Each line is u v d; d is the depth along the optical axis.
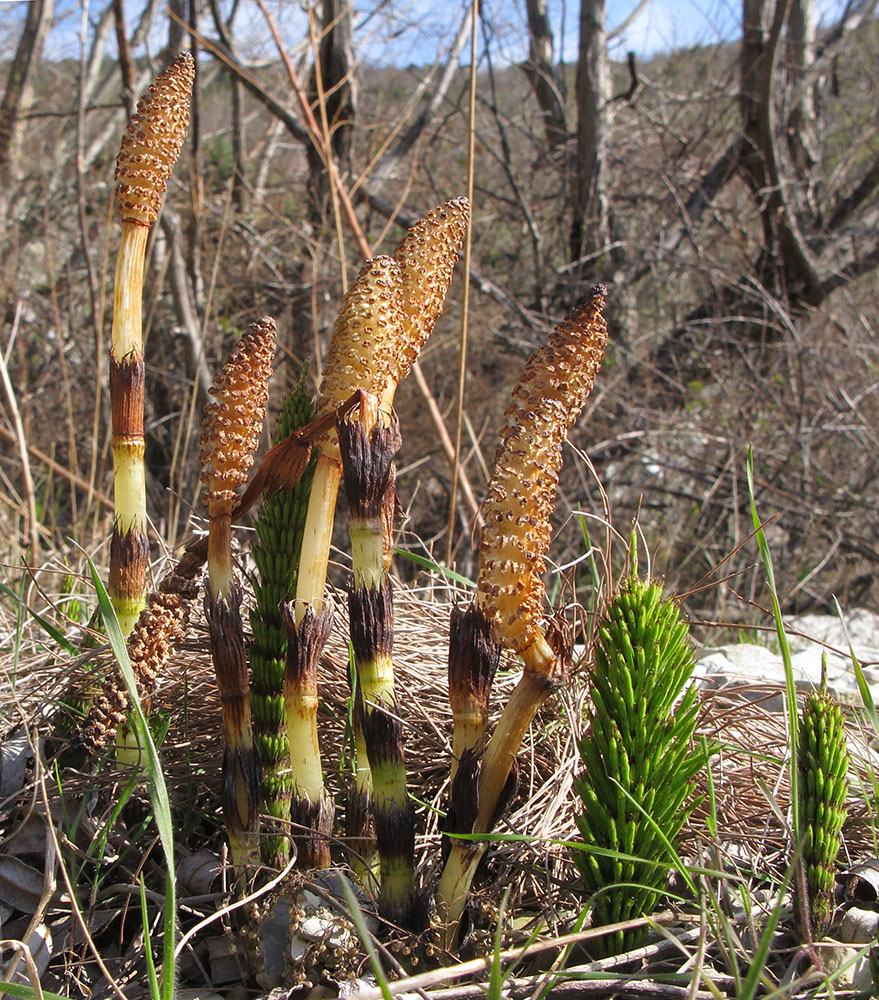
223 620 0.36
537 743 0.49
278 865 0.39
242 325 1.42
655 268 1.45
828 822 0.37
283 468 0.36
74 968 0.38
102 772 0.44
